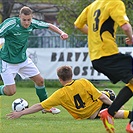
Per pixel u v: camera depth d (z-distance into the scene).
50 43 50.94
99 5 16.30
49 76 48.94
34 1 68.94
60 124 19.42
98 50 16.00
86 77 48.19
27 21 22.44
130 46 49.19
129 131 15.91
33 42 51.06
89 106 20.70
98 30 16.05
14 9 65.31
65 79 20.39
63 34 23.25
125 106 28.09
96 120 20.64
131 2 51.81
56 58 48.56
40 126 18.88
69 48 48.25
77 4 56.91
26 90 44.94
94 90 20.50
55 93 20.28
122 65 15.70
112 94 21.80
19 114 20.44
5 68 23.06
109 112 15.98
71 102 20.53
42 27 23.38
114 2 15.80
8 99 34.22
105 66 15.91
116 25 16.16
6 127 18.66
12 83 23.14
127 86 16.05
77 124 19.31
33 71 23.59
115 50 15.91
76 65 48.19
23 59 23.27
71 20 57.59
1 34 22.38
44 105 20.09
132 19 51.81
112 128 15.98
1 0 61.12
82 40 50.19
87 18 16.86
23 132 17.27
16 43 22.88
